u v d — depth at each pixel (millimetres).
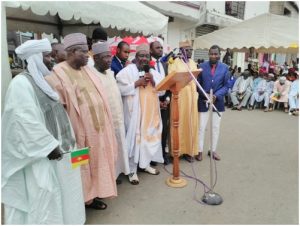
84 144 2566
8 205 2152
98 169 2654
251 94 9297
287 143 5301
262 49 10352
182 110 4102
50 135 2107
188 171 3920
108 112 2758
